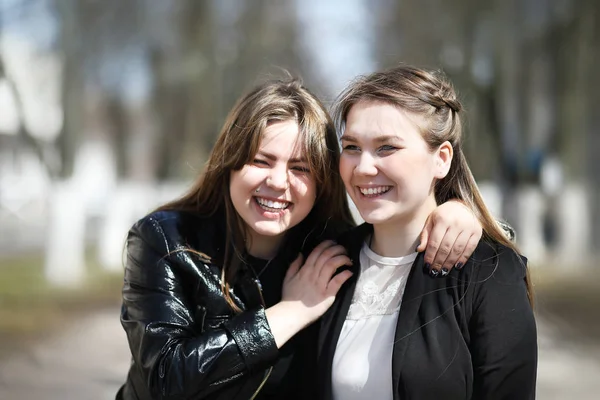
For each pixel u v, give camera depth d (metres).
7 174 26.02
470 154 13.66
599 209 15.48
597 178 15.54
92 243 18.20
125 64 14.20
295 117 2.56
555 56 13.25
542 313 9.80
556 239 14.58
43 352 8.07
